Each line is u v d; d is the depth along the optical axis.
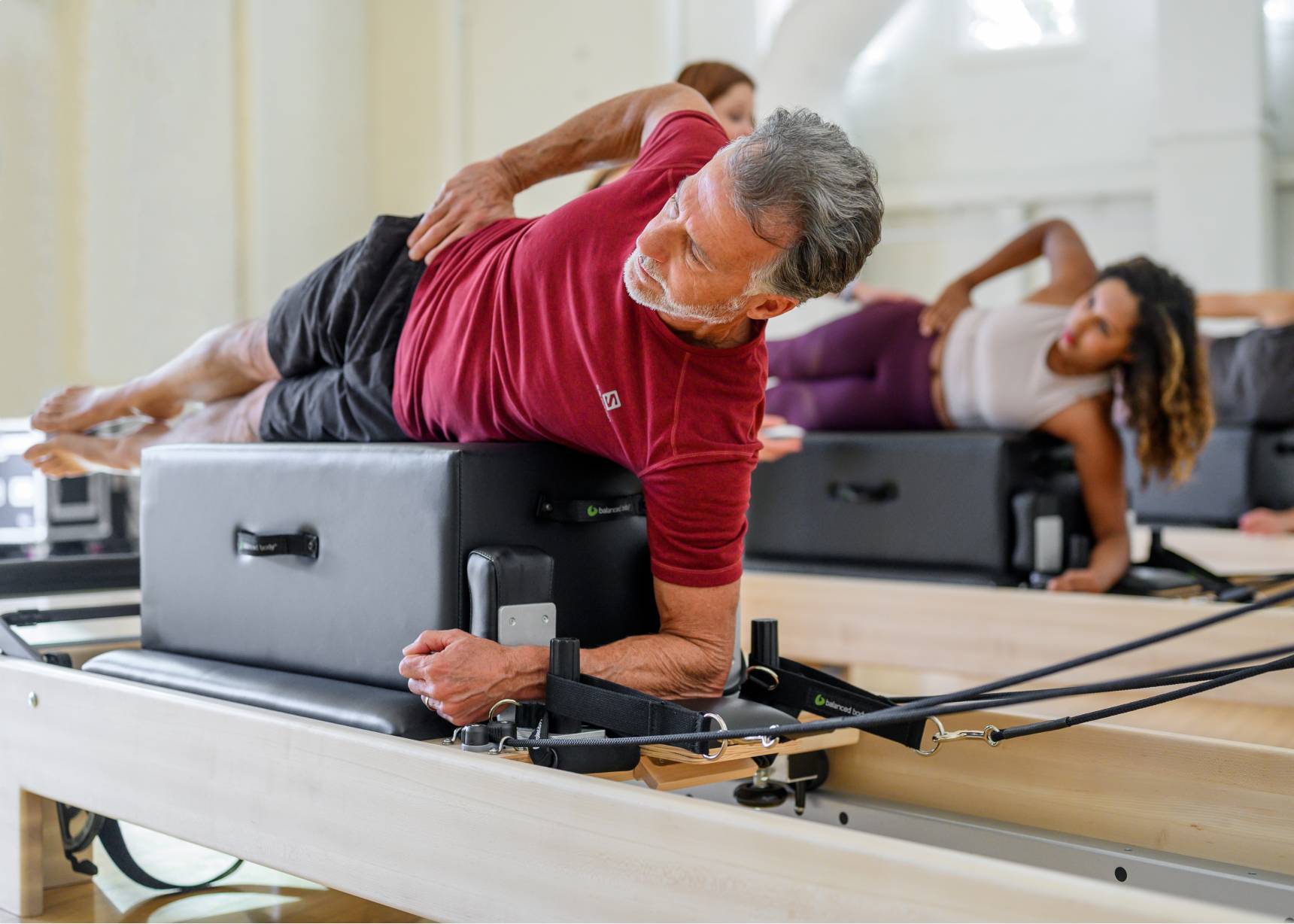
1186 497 3.62
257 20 5.74
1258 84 6.28
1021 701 1.00
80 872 1.51
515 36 6.56
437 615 1.19
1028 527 2.29
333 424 1.54
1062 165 7.24
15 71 4.54
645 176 1.25
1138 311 2.29
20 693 1.39
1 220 4.48
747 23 6.77
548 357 1.21
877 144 7.68
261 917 1.41
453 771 0.99
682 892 0.86
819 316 6.75
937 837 1.28
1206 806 1.16
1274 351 3.42
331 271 1.57
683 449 1.18
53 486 3.77
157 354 5.12
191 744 1.20
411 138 6.64
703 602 1.26
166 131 5.18
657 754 1.11
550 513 1.24
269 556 1.36
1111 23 7.12
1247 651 1.94
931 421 2.59
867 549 2.46
